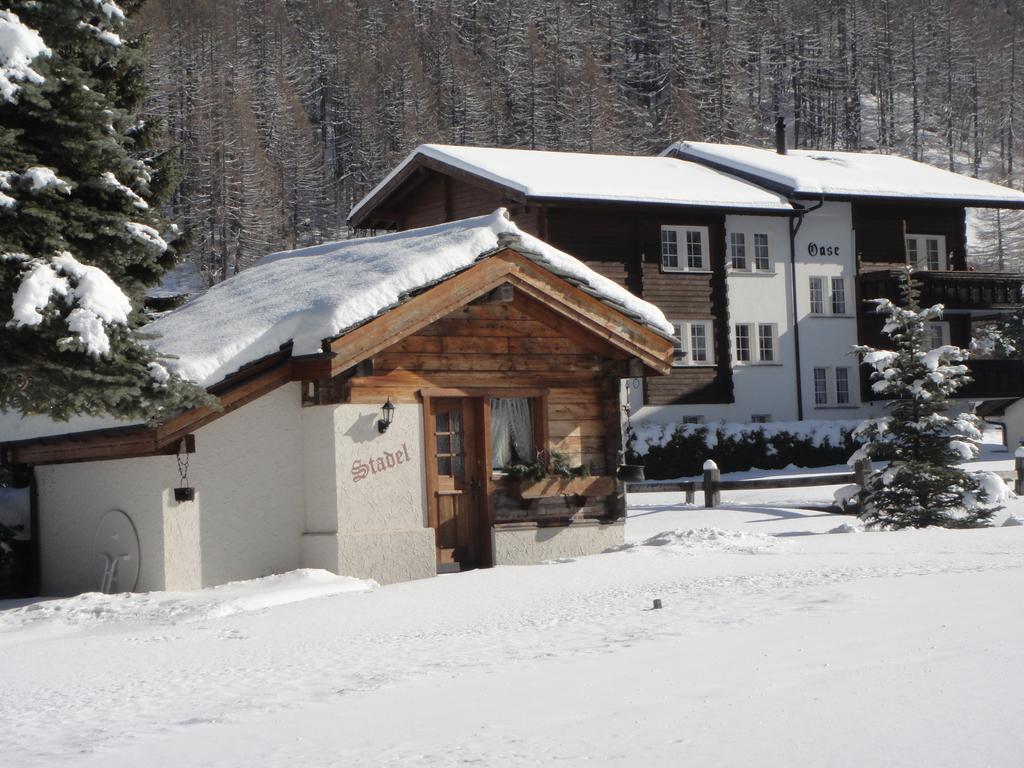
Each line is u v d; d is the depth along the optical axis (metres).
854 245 46.56
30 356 13.55
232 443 15.77
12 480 18.30
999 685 6.78
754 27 138.00
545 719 6.69
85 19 14.30
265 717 7.41
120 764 6.35
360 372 15.85
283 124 104.44
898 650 8.10
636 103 127.06
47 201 13.88
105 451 15.98
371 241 19.38
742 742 5.83
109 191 14.47
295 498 16.20
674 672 7.86
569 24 129.75
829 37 141.00
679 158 49.97
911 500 21.41
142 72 20.67
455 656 9.33
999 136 140.62
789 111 136.38
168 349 16.23
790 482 28.22
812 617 9.83
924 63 144.00
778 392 44.94
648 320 18.31
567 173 41.78
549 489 17.62
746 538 17.16
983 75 144.88
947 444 21.64
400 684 8.22
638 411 42.12
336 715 7.29
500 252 16.92
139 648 11.06
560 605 11.97
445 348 16.97
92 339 13.04
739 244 44.69
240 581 15.22
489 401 17.45
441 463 17.20
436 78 117.19
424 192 44.44
